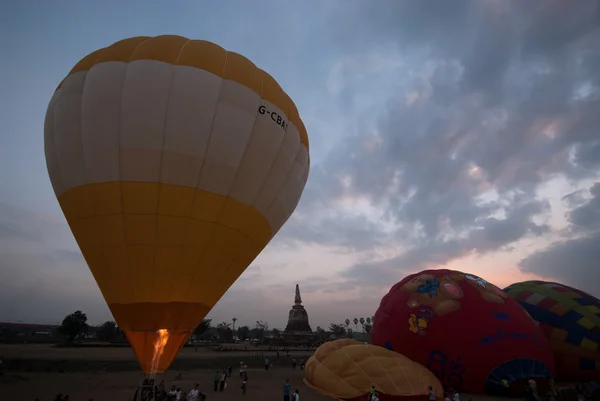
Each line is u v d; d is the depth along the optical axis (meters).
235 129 11.35
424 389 14.80
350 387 15.87
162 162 10.48
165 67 11.12
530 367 16.22
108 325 77.25
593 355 18.28
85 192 10.52
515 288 23.59
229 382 25.30
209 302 11.59
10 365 28.81
